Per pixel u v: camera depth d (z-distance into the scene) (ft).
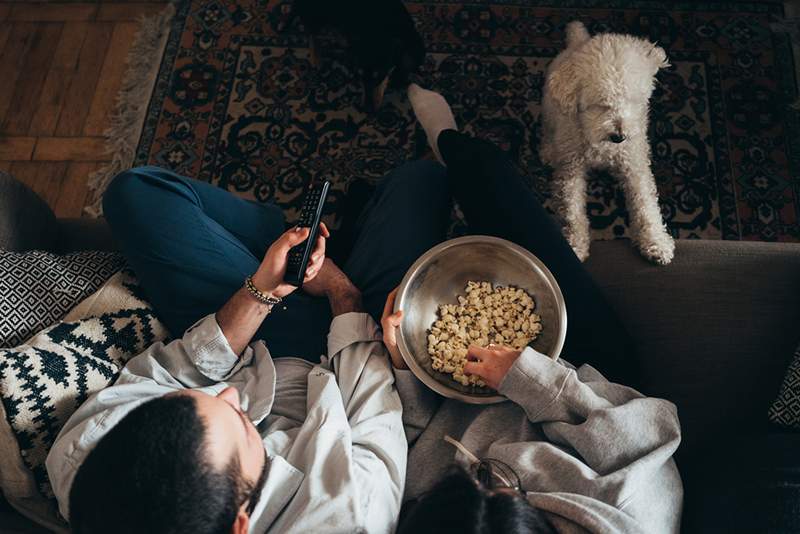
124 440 2.51
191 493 2.47
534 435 3.67
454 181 4.66
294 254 3.81
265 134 6.60
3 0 7.46
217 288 4.22
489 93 6.58
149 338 4.11
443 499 2.29
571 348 4.24
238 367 4.00
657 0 6.86
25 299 3.91
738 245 4.51
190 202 4.37
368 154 6.45
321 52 6.84
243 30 7.07
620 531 3.06
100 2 7.38
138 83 6.93
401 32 5.88
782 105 6.38
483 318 4.17
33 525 3.53
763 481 3.23
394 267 4.49
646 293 4.50
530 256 4.01
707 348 4.20
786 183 6.11
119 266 4.32
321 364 4.12
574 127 5.21
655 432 3.42
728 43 6.65
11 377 3.44
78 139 6.77
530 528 2.21
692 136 6.31
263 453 3.09
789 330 4.16
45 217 4.82
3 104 6.96
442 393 3.73
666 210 6.08
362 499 3.27
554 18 6.86
